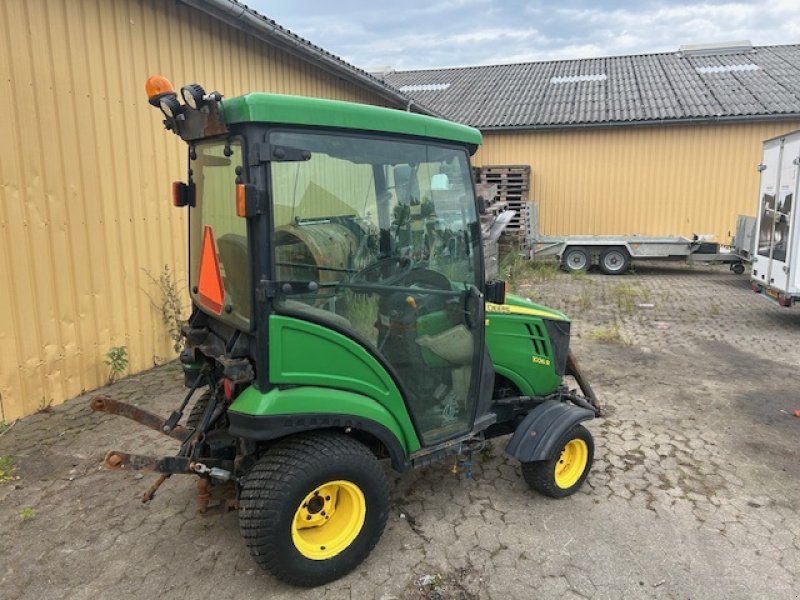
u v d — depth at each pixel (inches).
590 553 129.4
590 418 152.2
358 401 115.7
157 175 249.0
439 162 128.7
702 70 707.4
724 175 583.2
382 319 121.8
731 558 128.6
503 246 572.7
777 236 344.2
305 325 108.3
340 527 118.7
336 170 111.3
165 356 259.1
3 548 129.6
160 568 123.0
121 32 226.2
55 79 202.1
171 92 117.6
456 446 136.9
